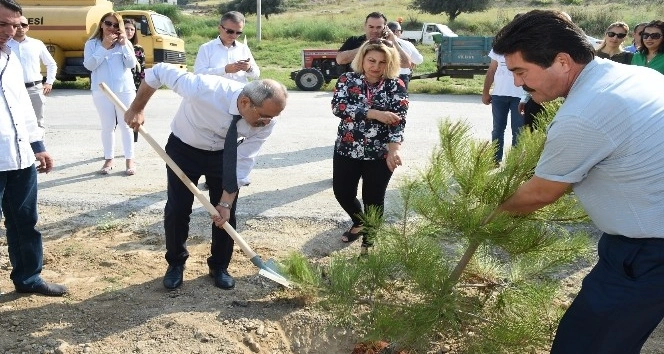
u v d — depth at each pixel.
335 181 4.40
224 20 5.70
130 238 4.90
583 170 2.17
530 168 2.55
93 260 4.45
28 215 3.68
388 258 2.95
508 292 3.02
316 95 15.14
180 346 3.31
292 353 3.43
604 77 2.16
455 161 2.72
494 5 44.34
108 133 6.68
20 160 3.47
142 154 7.84
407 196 2.93
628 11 35.66
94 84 6.53
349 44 5.75
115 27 6.41
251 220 5.26
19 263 3.79
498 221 2.58
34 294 3.87
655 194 2.12
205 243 4.80
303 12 47.53
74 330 3.46
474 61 16.91
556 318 3.01
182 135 3.69
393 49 4.11
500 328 2.85
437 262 2.95
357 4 51.66
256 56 24.41
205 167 3.78
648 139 2.07
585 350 2.33
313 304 3.43
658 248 2.15
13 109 3.43
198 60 5.79
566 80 2.23
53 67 7.15
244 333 3.45
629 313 2.21
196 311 3.65
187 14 44.16
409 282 2.98
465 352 3.02
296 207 5.59
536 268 3.07
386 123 4.04
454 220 2.71
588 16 32.59
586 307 2.29
